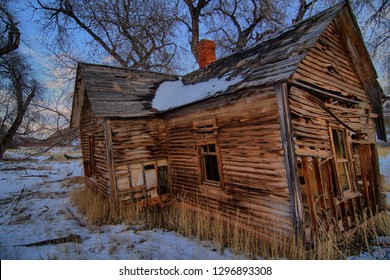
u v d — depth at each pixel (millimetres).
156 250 5211
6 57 22422
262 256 4914
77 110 11664
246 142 5734
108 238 5926
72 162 25609
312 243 4852
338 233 5410
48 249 5027
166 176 9062
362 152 6938
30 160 26375
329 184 5504
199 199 7500
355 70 7090
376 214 6770
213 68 9023
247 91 5633
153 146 8797
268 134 5180
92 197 8992
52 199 10281
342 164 6488
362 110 7184
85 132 10977
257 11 21391
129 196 8203
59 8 19875
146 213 8164
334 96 5984
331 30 6305
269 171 5203
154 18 21359
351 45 6617
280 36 6906
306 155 4988
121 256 4809
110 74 10008
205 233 6207
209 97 6117
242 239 5535
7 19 16906
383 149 20922
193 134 7594
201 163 7535
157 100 9633
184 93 8398
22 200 10062
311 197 4992
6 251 4727
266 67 5457
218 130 6562
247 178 5770
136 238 5984
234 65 7391
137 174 8414
